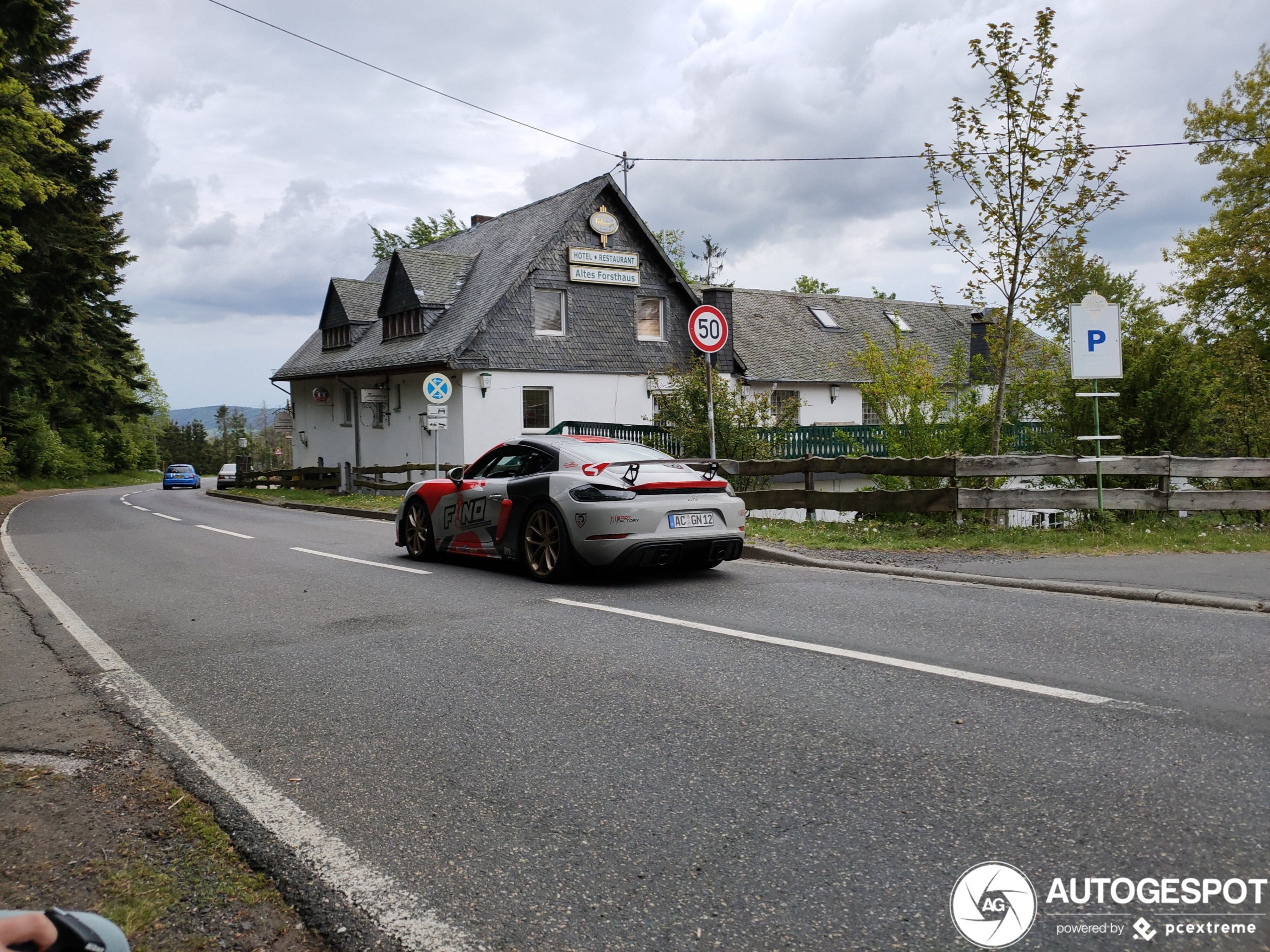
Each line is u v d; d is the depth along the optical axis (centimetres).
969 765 342
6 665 573
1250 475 1034
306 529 1566
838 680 465
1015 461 1041
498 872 274
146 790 352
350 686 489
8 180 1948
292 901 262
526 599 741
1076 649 513
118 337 4091
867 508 1098
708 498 812
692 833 295
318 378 3291
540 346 2517
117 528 1669
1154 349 1195
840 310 3606
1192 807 297
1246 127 2559
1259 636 537
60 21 2942
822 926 237
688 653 534
